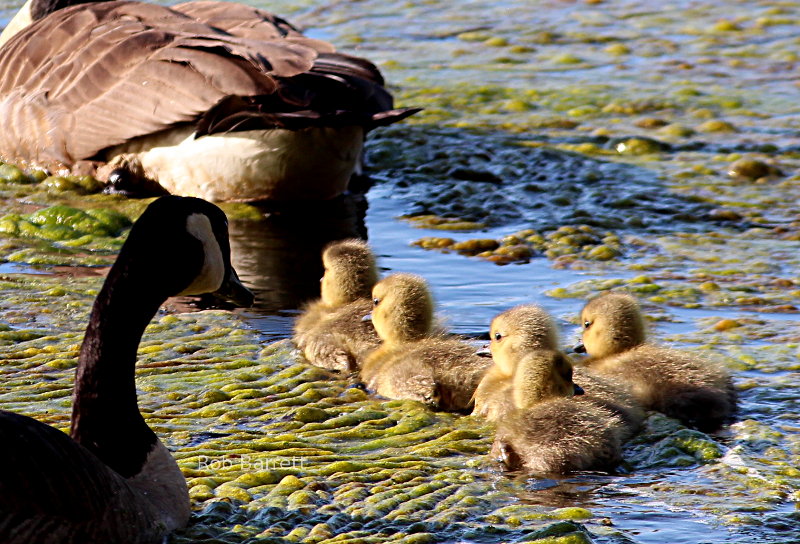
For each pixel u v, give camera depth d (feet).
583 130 64.13
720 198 53.47
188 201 25.89
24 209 51.55
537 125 65.10
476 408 33.24
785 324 38.78
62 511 21.86
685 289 42.32
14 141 55.11
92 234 48.88
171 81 50.44
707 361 33.40
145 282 24.91
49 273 44.45
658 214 51.49
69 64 54.08
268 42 51.24
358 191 55.06
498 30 87.56
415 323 36.55
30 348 37.01
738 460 29.37
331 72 50.75
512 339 33.65
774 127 64.13
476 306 41.04
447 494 27.48
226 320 40.32
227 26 56.70
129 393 24.95
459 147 61.00
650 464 29.40
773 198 53.42
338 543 24.67
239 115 48.80
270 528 25.36
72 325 39.11
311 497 27.02
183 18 55.47
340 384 35.47
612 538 25.07
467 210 52.26
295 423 32.14
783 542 24.95
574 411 29.84
